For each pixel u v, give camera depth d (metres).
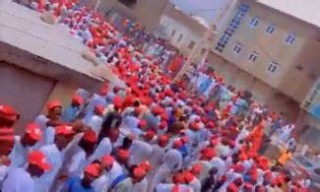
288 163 29.69
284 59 53.56
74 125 9.71
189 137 17.62
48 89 11.76
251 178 17.59
